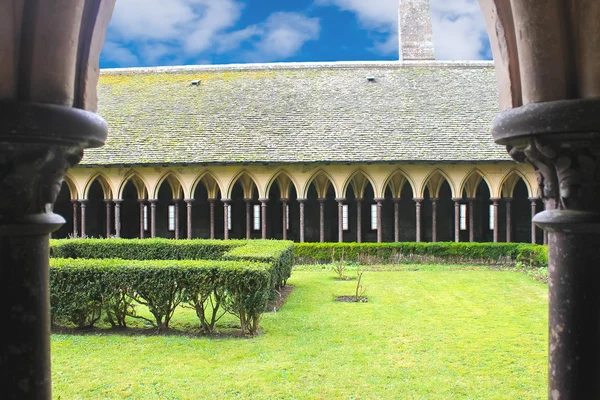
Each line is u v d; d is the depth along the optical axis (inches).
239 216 922.7
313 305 401.1
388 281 534.3
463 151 729.0
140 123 820.6
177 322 343.9
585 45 79.3
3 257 83.4
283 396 215.9
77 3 79.6
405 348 283.3
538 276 560.1
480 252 700.7
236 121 812.0
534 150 86.6
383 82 887.1
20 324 84.0
